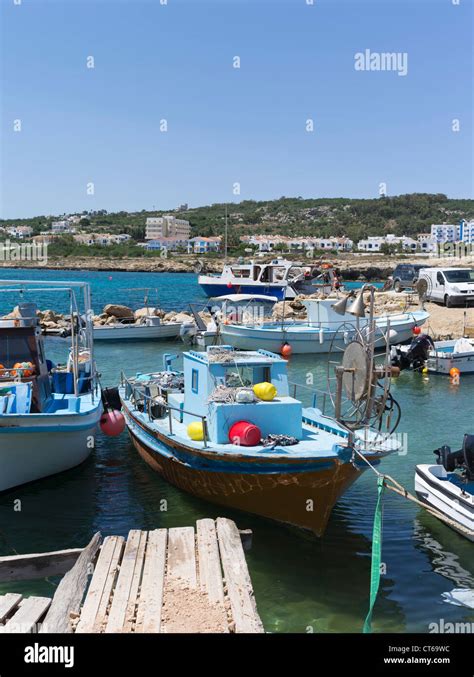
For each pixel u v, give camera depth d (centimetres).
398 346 2522
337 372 1056
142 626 714
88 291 1516
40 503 1201
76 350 1482
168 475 1271
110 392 1524
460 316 3384
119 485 1293
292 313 3825
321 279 5100
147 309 3838
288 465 1004
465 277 3878
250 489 1067
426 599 891
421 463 1412
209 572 830
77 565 861
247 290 5016
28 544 1040
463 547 1041
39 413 1258
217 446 1087
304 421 1275
